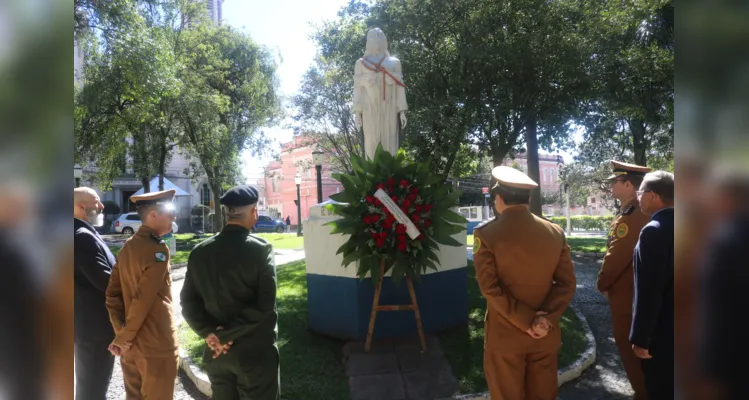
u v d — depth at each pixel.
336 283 5.34
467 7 13.35
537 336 2.91
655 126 17.34
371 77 5.95
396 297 5.27
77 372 3.53
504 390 3.02
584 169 31.95
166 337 3.29
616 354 5.47
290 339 5.34
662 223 2.97
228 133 24.97
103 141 18.78
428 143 15.77
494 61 13.14
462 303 5.82
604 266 3.86
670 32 12.78
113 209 37.19
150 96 14.16
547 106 13.85
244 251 3.04
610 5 13.30
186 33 22.62
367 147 6.11
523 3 13.07
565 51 13.05
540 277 3.00
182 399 4.45
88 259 3.47
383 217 4.84
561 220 37.97
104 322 3.57
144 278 3.15
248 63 27.17
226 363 3.00
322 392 4.24
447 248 5.66
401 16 13.83
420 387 4.33
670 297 2.93
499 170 3.31
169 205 3.40
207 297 3.03
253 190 3.23
